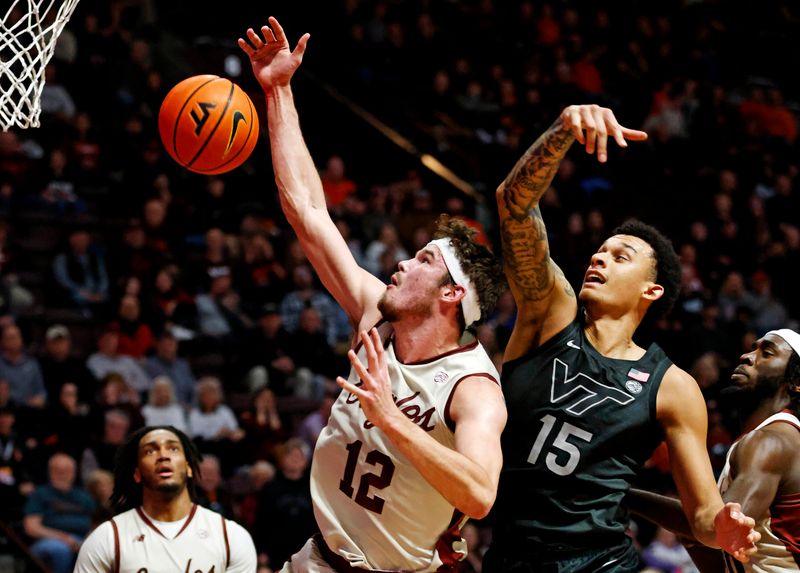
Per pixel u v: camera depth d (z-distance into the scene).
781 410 3.46
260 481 7.62
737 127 13.83
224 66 13.51
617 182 12.77
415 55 13.57
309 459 8.24
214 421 8.41
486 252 3.04
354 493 2.95
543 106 13.23
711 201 12.72
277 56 3.42
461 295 2.97
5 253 9.66
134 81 11.86
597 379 3.22
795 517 3.27
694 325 10.37
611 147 12.93
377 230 11.19
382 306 3.00
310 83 13.17
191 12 13.88
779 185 13.00
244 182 11.38
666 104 13.73
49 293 9.51
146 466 4.34
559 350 3.27
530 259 3.21
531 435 3.21
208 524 4.39
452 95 13.45
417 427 2.56
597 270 3.32
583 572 3.13
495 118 13.42
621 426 3.17
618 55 14.42
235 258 10.38
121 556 4.26
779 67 15.48
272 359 9.41
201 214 10.77
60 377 8.29
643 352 3.31
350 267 3.24
